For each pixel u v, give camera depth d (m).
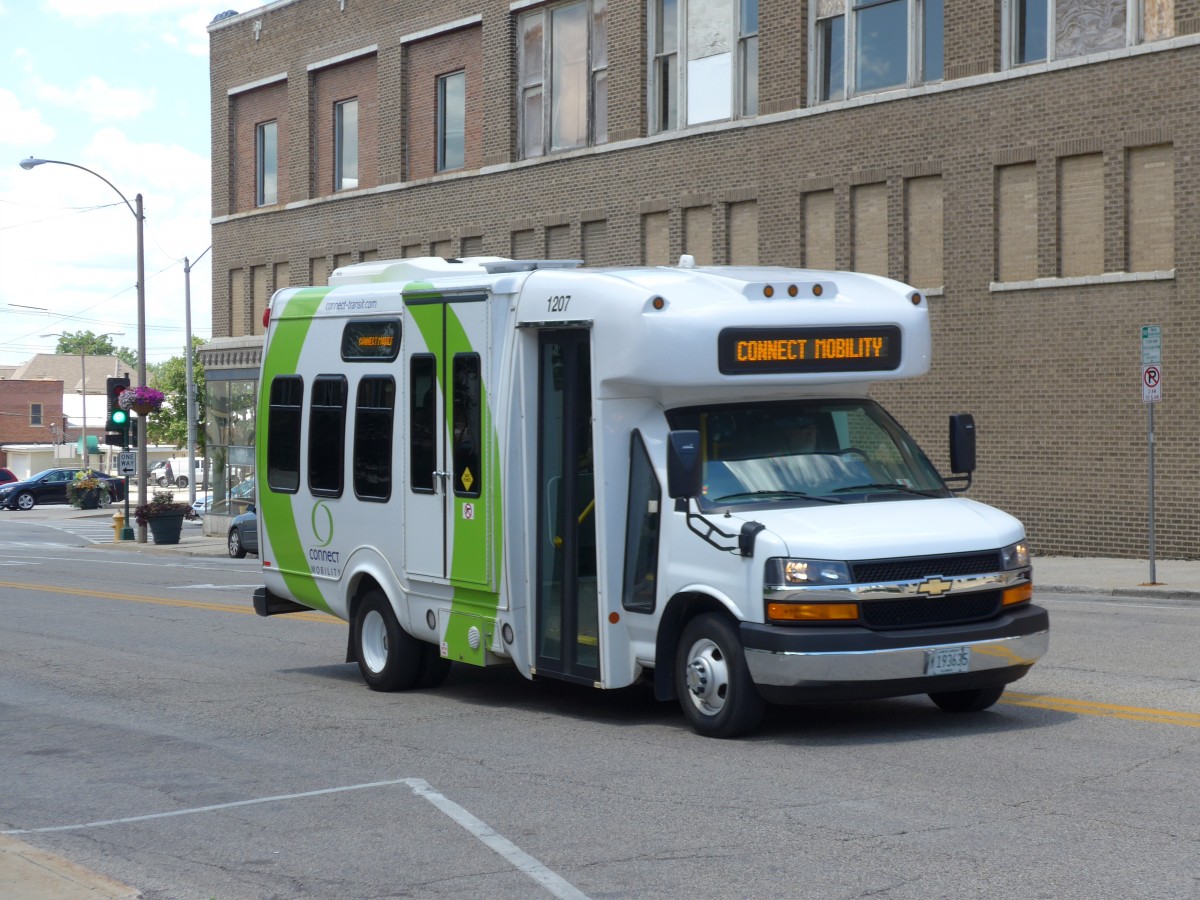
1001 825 7.14
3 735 11.03
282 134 41.69
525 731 10.33
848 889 6.23
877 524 9.21
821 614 8.91
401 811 8.06
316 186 40.28
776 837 7.10
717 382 9.67
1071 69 23.52
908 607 9.09
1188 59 22.11
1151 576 19.50
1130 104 22.80
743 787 8.18
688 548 9.55
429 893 6.50
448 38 35.81
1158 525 22.64
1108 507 23.31
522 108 34.06
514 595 10.82
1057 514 23.97
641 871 6.66
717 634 9.40
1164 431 22.53
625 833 7.34
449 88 36.09
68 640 17.05
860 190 26.95
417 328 11.82
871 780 8.20
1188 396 22.23
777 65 28.12
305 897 6.56
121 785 9.12
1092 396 23.44
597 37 32.16
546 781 8.61
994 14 24.62
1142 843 6.75
